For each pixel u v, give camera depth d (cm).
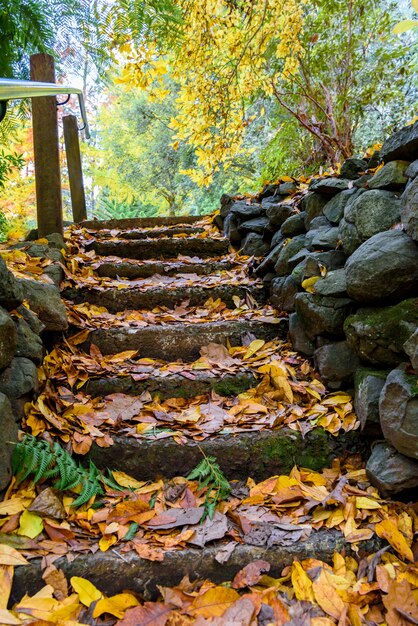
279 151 430
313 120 386
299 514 145
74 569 124
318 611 118
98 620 115
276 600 119
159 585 126
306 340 211
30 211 514
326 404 183
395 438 144
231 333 229
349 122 392
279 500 149
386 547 132
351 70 388
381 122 458
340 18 408
